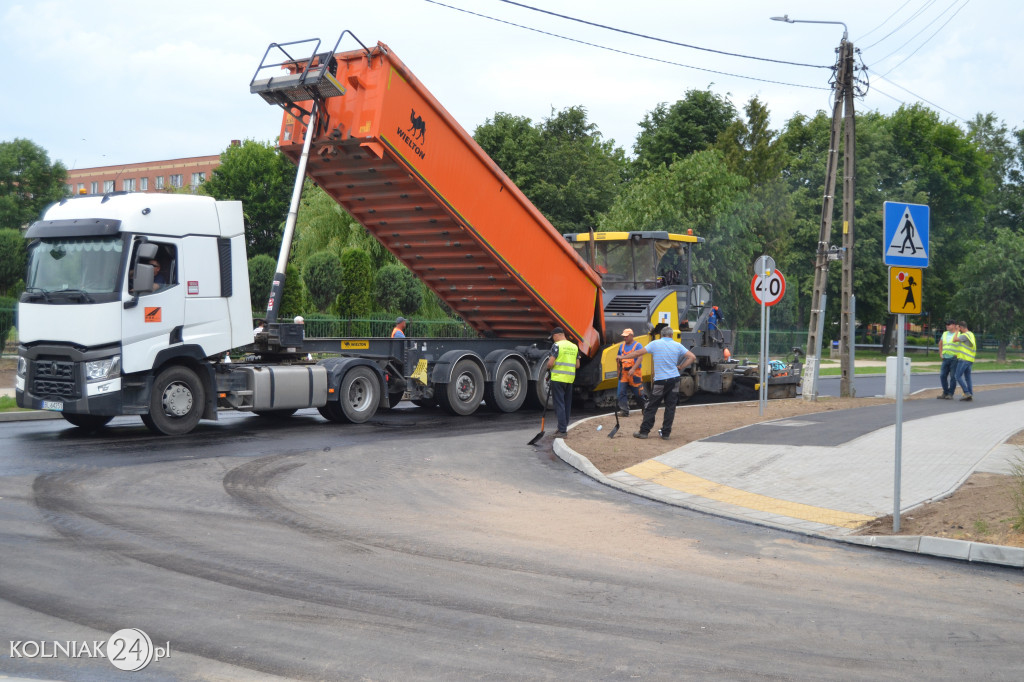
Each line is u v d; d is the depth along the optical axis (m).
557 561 7.13
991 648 5.35
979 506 8.70
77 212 13.19
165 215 13.27
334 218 40.25
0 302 23.55
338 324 29.38
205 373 14.00
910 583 6.82
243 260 14.33
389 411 18.11
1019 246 57.09
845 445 12.46
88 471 10.40
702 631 5.55
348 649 5.09
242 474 10.55
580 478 11.15
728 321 45.34
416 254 17.58
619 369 16.61
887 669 4.97
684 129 56.06
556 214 54.78
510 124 56.97
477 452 12.91
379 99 13.93
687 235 20.48
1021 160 75.56
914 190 58.34
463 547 7.47
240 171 59.03
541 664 4.93
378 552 7.23
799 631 5.60
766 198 47.72
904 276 8.41
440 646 5.17
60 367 12.91
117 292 12.71
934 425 14.44
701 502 9.69
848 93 20.52
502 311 18.67
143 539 7.39
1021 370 46.16
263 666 4.82
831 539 8.23
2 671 4.65
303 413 17.62
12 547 7.01
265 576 6.46
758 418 15.86
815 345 20.09
